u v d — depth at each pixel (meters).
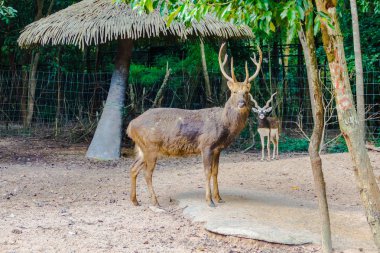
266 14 3.90
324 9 4.26
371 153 10.48
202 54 13.11
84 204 6.97
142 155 6.91
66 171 9.40
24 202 7.00
